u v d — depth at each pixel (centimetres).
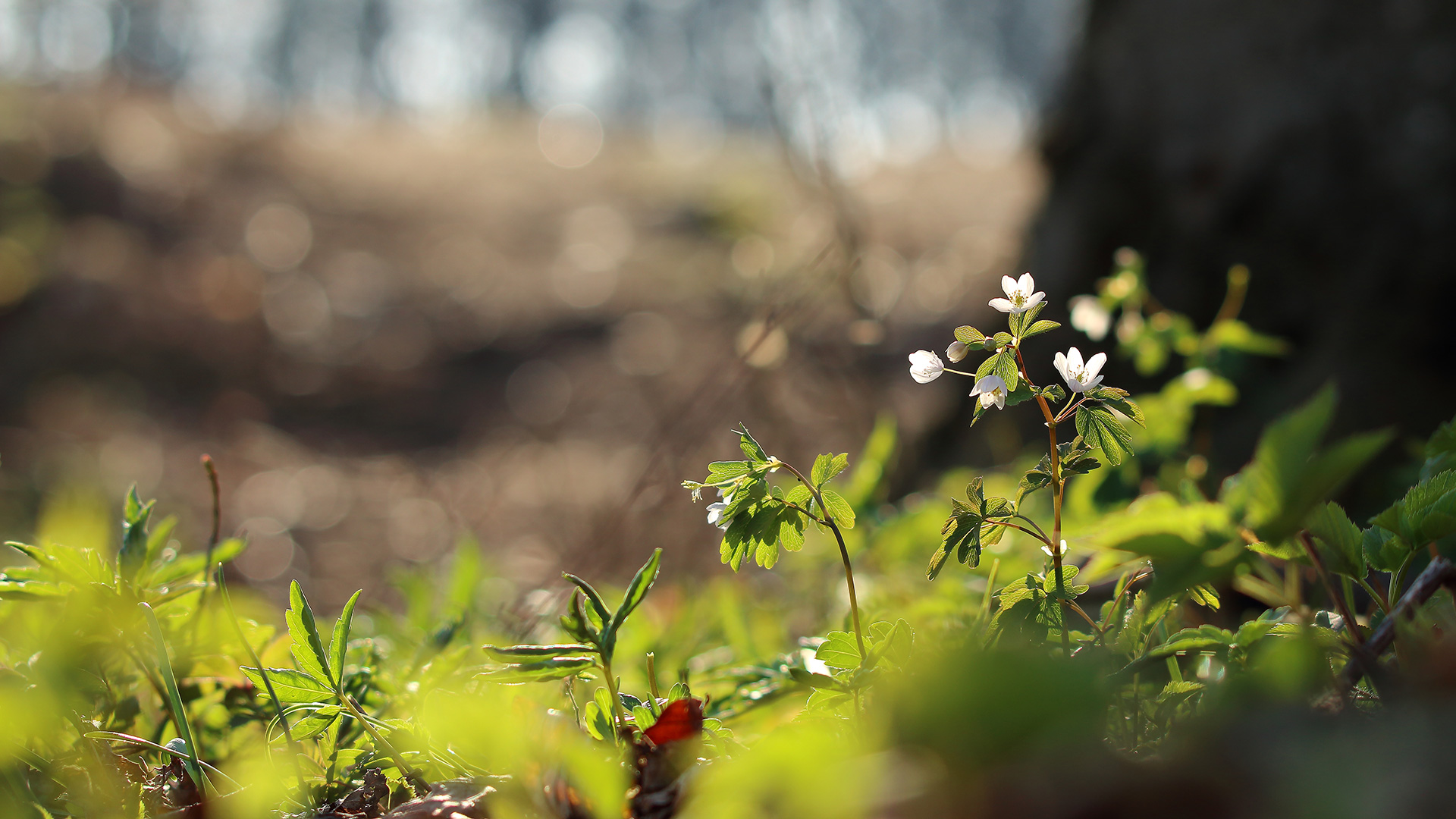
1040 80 3928
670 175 2014
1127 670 103
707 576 338
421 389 1217
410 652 186
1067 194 520
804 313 320
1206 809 61
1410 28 421
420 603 241
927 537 240
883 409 397
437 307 1447
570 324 1368
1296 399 394
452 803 101
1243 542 93
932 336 832
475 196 1905
